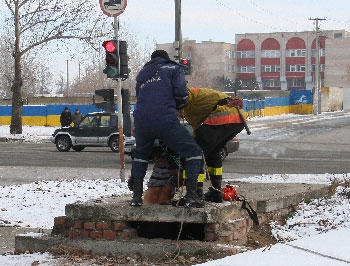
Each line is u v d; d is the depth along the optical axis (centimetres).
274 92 7750
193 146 729
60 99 6369
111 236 734
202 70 11981
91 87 9100
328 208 906
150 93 730
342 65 12075
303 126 5166
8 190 1412
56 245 752
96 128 2967
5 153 2909
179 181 796
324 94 8444
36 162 2423
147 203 792
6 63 7288
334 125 5294
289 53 12506
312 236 727
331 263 575
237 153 2844
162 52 752
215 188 786
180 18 2662
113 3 1596
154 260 691
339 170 2059
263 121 5912
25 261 700
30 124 5231
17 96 4228
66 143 3005
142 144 747
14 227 1010
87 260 701
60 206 1191
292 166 2227
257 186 1062
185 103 743
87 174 1942
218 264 581
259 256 610
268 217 849
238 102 792
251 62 12825
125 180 1617
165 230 760
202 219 707
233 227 736
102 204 752
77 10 3878
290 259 593
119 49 1597
